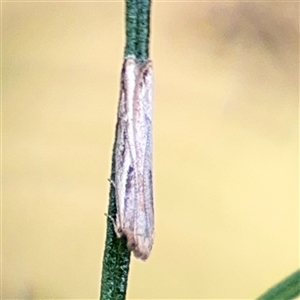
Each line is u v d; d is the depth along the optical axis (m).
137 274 0.11
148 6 0.07
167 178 0.12
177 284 0.11
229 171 0.13
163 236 0.12
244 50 0.14
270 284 0.11
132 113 0.08
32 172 0.12
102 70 0.14
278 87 0.14
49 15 0.14
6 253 0.12
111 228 0.08
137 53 0.08
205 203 0.12
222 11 0.14
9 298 0.11
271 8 0.14
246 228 0.12
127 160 0.08
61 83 0.13
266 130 0.13
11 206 0.12
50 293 0.12
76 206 0.12
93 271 0.12
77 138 0.13
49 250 0.12
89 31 0.14
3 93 0.13
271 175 0.13
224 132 0.13
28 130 0.13
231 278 0.12
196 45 0.14
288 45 0.14
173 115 0.13
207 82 0.13
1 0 0.14
